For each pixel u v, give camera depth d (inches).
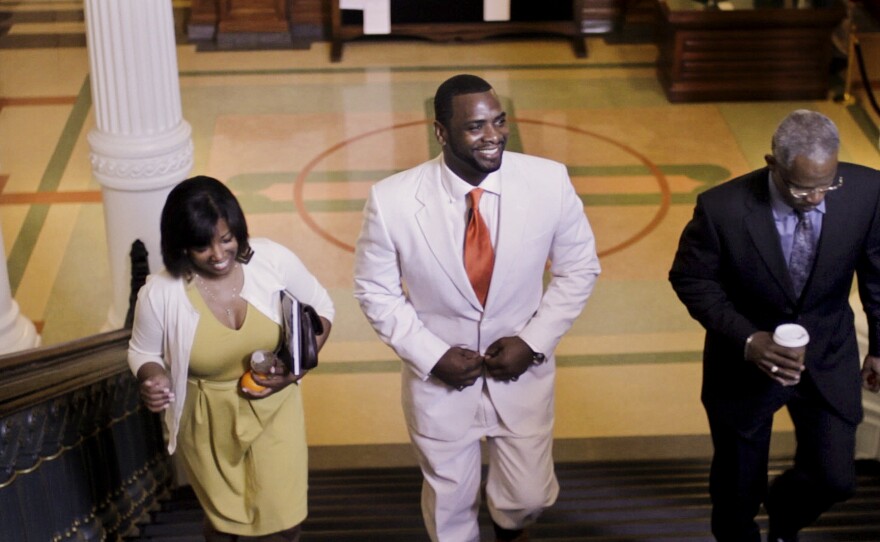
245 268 161.6
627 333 363.6
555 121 500.7
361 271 172.1
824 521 210.2
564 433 317.7
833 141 151.6
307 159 470.6
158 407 160.1
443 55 565.9
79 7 617.0
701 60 511.5
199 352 160.7
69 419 184.1
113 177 294.5
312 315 161.6
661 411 327.9
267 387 162.2
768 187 166.2
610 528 210.1
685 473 262.2
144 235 301.7
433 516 184.9
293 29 581.3
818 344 172.2
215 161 470.0
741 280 169.8
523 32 576.4
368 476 275.3
